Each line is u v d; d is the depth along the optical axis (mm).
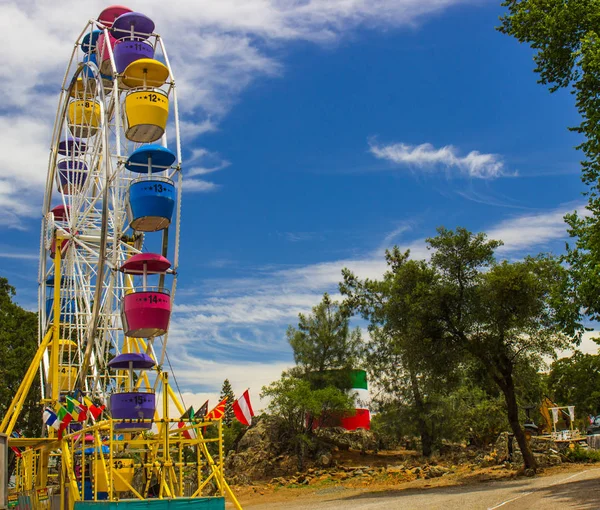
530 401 66188
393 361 56094
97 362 37750
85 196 35250
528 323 38656
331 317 61219
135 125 31312
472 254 39344
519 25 29094
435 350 39781
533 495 27828
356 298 59250
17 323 60719
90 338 31500
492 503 26375
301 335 61000
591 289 26547
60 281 36719
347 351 60469
